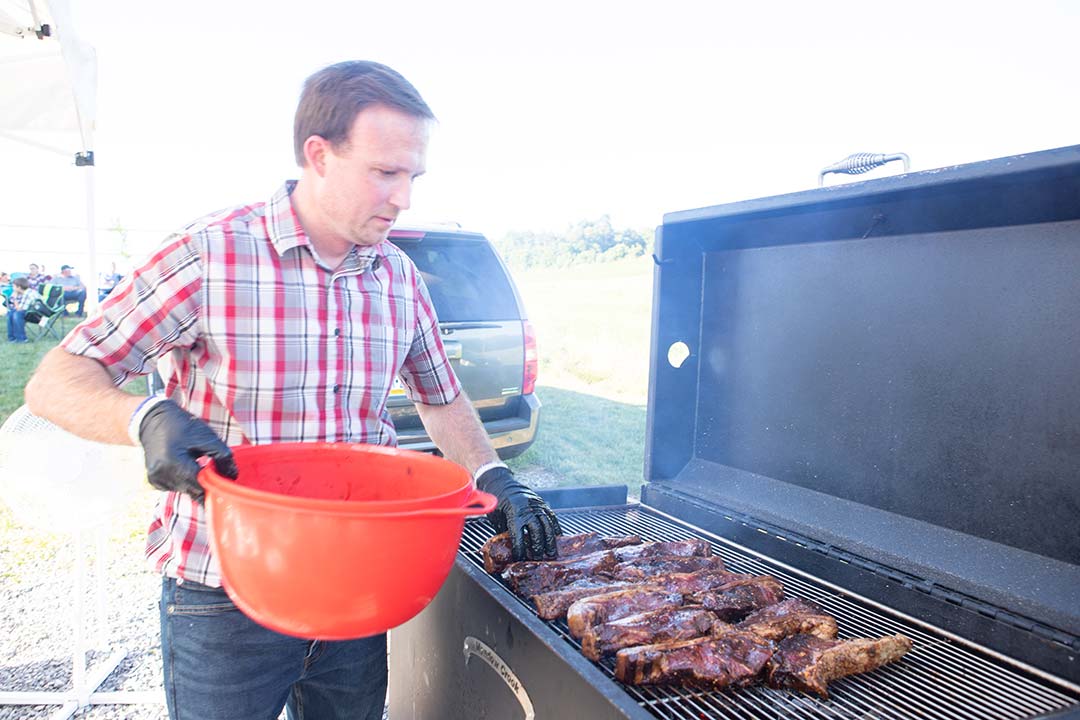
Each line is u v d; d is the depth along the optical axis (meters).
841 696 1.47
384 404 1.69
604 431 9.17
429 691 2.08
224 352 1.41
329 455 1.39
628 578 1.96
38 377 1.28
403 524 1.02
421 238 5.05
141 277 1.33
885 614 1.81
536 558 1.92
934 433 1.83
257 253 1.41
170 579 1.51
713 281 2.49
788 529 2.14
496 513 1.88
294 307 1.44
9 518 5.45
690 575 1.94
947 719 1.38
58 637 3.51
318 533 0.99
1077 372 1.53
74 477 2.53
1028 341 1.61
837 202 1.78
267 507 0.99
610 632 1.56
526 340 5.31
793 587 2.00
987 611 1.59
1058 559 1.58
